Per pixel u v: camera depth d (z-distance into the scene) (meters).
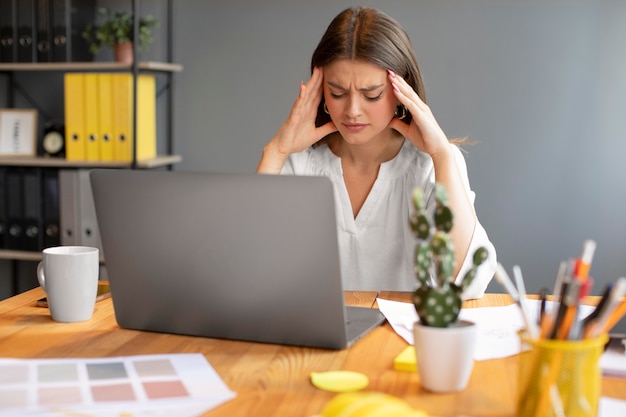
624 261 3.24
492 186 3.31
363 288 1.96
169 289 1.27
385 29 1.75
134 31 3.21
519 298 0.95
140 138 3.32
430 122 1.77
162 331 1.31
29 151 3.55
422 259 1.04
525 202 3.29
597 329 0.92
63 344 1.24
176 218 1.23
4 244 3.44
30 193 3.39
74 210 3.32
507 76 3.26
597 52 3.18
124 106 3.26
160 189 1.23
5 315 1.43
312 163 1.99
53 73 3.69
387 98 1.76
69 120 3.32
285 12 3.44
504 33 3.24
